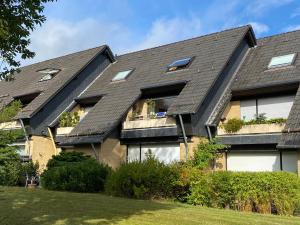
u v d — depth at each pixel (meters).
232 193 13.09
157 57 25.45
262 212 12.34
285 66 19.25
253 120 18.25
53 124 24.77
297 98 16.88
